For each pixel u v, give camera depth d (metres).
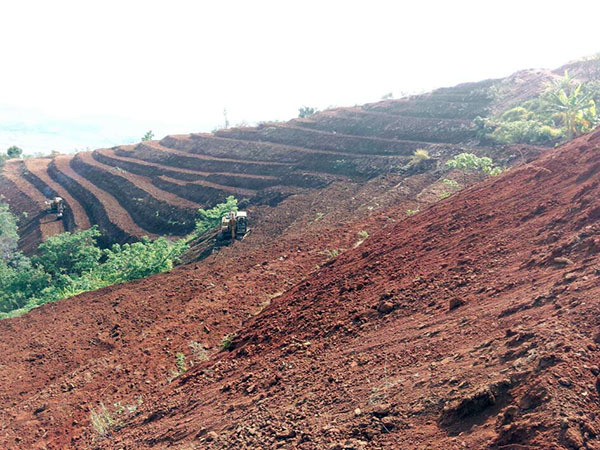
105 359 17.19
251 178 53.69
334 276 15.47
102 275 34.78
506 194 14.74
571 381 5.35
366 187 41.06
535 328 6.50
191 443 8.32
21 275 38.81
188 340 17.38
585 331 6.09
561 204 11.51
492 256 10.64
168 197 57.38
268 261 25.14
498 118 46.00
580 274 7.52
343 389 7.66
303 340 11.21
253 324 14.87
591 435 4.72
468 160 35.44
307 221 35.22
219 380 11.31
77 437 12.70
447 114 54.38
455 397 5.96
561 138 35.59
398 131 54.19
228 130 78.62
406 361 7.64
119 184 66.12
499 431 5.15
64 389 15.52
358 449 5.88
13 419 14.38
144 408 11.81
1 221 53.97
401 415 6.21
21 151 115.06
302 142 60.91
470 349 6.98
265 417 7.86
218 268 26.14
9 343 20.36
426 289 10.58
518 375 5.72
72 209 62.03
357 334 10.09
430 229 15.13
